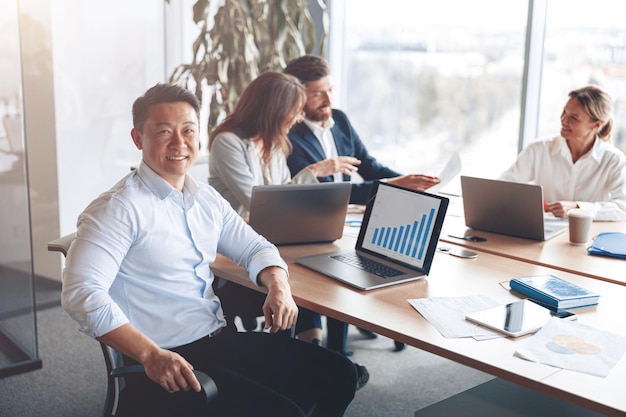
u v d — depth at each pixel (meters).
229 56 4.39
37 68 4.21
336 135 3.69
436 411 1.89
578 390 1.57
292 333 2.47
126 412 1.95
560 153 3.58
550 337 1.85
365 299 2.17
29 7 4.13
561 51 4.26
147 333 2.08
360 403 3.08
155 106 2.08
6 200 3.21
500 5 4.44
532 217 2.88
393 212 2.58
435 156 4.96
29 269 3.32
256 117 3.11
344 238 2.92
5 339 3.32
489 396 1.98
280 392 2.08
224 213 2.35
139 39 4.62
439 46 4.80
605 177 3.48
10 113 3.14
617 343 1.82
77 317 1.89
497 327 1.90
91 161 4.54
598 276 2.42
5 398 3.10
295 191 2.67
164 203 2.10
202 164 4.69
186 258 2.14
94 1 4.39
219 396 1.99
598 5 4.05
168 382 1.78
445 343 1.83
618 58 4.00
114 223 1.98
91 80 4.46
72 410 3.01
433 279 2.38
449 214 3.44
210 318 2.19
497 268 2.52
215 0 4.93
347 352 3.62
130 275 2.07
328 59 5.37
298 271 2.46
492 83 4.56
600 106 3.38
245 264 2.38
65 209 4.47
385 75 5.16
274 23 4.55
